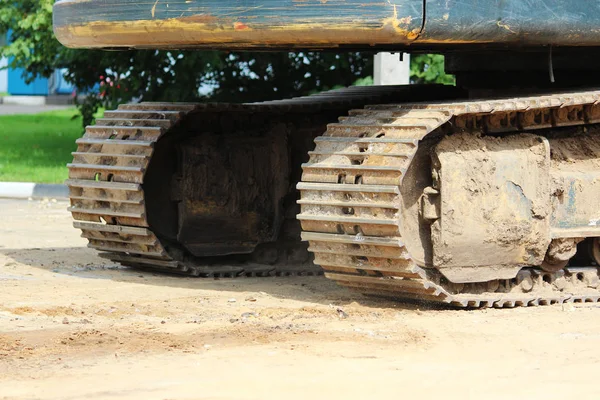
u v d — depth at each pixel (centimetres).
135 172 1584
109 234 1648
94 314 1339
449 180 1391
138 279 1625
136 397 962
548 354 1133
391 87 1909
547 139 1474
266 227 1775
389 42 1323
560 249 1468
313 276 1714
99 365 1079
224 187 1753
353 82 3152
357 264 1362
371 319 1314
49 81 6278
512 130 1448
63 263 1755
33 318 1308
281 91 3188
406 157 1305
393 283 1360
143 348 1149
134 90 3083
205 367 1070
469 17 1320
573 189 1484
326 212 1366
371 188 1320
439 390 988
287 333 1224
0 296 1453
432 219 1402
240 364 1083
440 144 1398
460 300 1374
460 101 1432
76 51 3059
